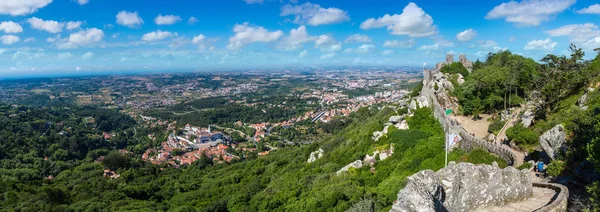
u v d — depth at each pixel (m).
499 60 71.50
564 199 17.14
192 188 83.94
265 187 65.44
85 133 191.75
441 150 41.31
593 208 17.08
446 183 16.47
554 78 51.69
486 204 17.50
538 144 33.88
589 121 24.55
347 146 65.25
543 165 27.39
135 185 87.31
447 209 15.97
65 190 85.69
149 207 65.50
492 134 44.19
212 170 110.88
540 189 20.23
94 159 149.50
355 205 31.92
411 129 51.97
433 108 56.09
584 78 44.16
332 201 35.81
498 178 17.89
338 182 44.12
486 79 57.56
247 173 88.44
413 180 15.67
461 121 54.59
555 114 41.00
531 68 60.03
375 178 42.53
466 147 39.94
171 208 66.94
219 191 71.69
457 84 66.94
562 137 27.72
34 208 65.44
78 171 119.00
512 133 37.00
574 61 53.16
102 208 66.38
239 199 56.59
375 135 58.06
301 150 100.75
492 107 56.97
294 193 47.28
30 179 112.38
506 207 17.62
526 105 51.72
